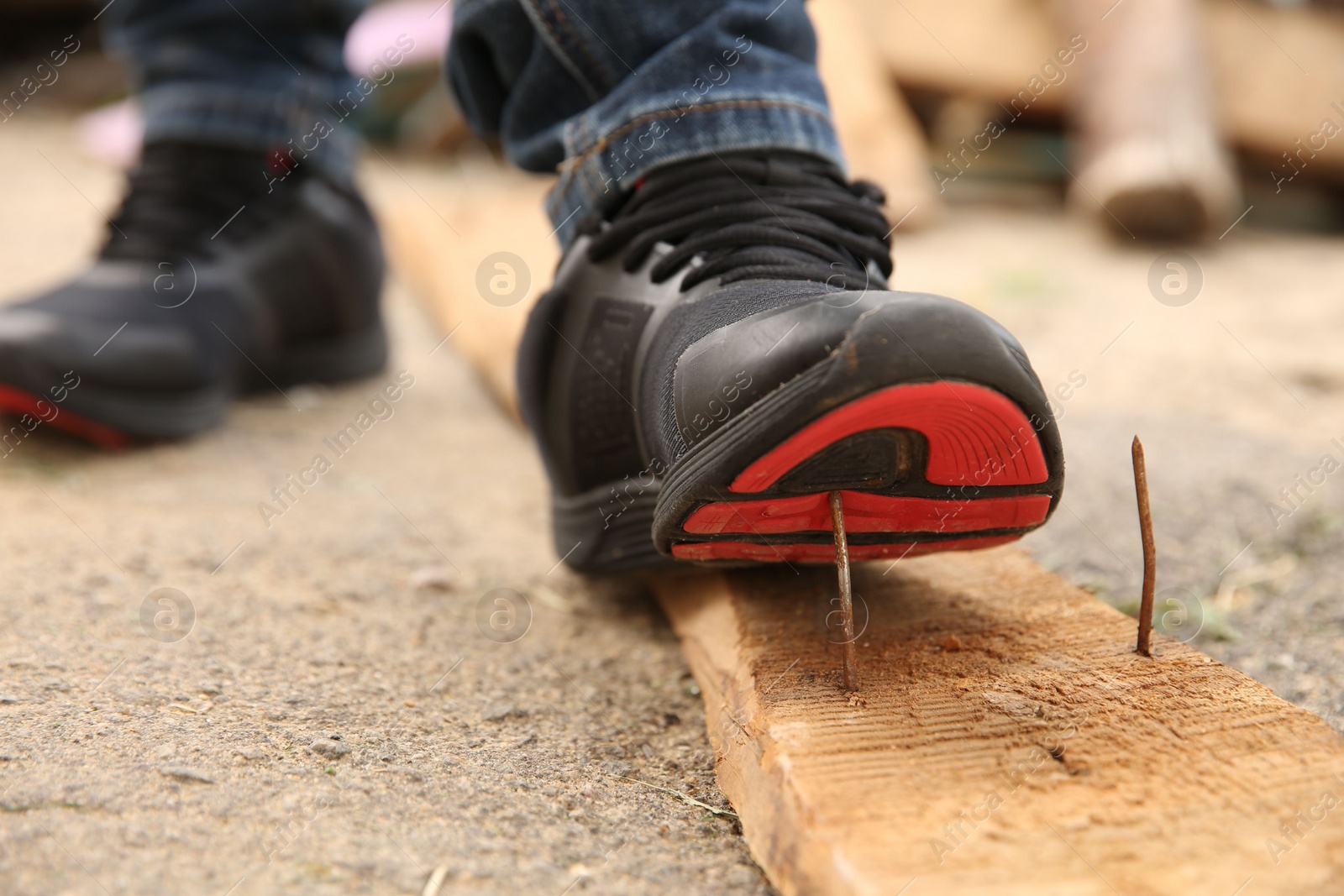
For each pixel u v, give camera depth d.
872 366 1.01
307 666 1.11
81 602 1.14
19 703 1.05
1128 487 1.28
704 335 1.05
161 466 1.32
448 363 1.86
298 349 1.57
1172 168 2.46
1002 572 1.13
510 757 1.06
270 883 0.99
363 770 1.04
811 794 1.00
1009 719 1.03
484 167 3.64
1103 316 1.99
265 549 1.21
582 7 1.10
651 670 1.13
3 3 4.47
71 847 0.99
